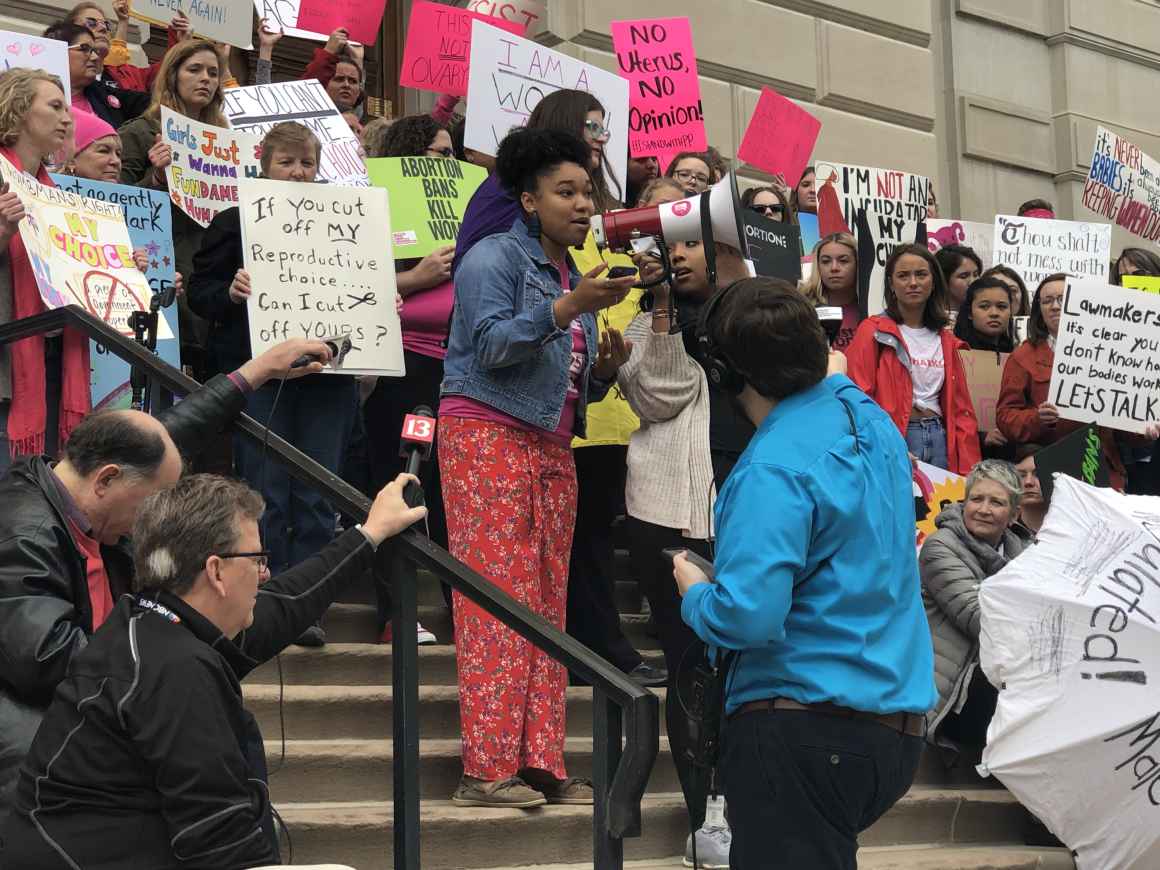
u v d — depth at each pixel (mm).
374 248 5246
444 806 4391
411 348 5867
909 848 5312
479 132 6309
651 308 4848
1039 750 4855
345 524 6328
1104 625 4828
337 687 4859
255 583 3002
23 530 3213
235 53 7910
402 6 9977
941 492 6414
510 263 4367
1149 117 12727
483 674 4363
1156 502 5121
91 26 6496
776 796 3139
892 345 6695
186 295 5805
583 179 4422
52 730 2803
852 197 8203
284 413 5355
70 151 5414
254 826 2781
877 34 11109
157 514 2955
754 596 3061
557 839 4363
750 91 10289
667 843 4715
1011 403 7363
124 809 2752
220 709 2801
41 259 4719
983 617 5035
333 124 6441
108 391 4965
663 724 5301
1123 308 7082
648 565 4742
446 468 4422
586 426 5230
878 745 3145
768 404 3379
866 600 3174
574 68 6527
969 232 9414
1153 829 4777
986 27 12000
